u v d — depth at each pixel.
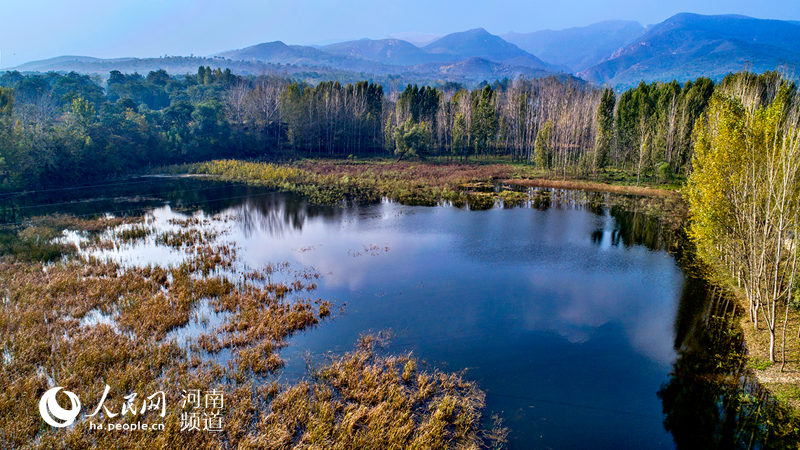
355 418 15.29
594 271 31.34
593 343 21.70
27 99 102.00
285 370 18.72
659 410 16.84
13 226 41.84
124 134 79.44
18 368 17.78
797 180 18.17
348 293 27.22
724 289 27.67
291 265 32.06
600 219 46.06
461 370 19.17
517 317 24.33
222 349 20.14
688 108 68.06
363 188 65.12
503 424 15.91
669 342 21.75
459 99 110.12
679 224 43.84
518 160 92.69
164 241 37.31
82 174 69.50
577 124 83.94
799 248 20.78
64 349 19.17
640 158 65.62
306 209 51.38
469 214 48.47
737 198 21.02
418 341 21.59
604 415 16.52
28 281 26.69
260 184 68.25
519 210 50.47
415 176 74.38
